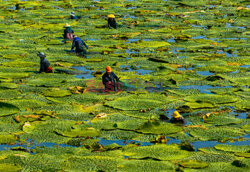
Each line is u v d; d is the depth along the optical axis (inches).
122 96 976.3
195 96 964.0
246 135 762.2
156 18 1990.7
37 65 1253.1
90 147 716.0
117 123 818.2
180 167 638.5
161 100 943.7
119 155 687.1
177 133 772.6
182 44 1501.0
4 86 1039.0
